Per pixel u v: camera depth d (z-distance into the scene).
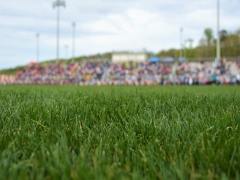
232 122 2.00
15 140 1.50
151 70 39.19
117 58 51.06
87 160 1.23
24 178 1.00
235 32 53.75
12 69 68.75
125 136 1.66
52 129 1.77
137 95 4.02
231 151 1.43
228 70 33.53
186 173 1.11
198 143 1.48
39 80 40.12
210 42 60.16
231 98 3.71
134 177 1.02
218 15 33.22
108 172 1.00
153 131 1.81
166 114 2.47
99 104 2.88
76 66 45.38
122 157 1.26
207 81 28.59
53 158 1.18
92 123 2.14
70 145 1.55
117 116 2.38
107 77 38.97
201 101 3.40
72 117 2.31
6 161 1.17
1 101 3.13
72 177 1.02
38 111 2.38
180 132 1.77
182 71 37.16
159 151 1.37
